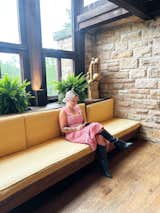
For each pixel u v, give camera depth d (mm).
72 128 2146
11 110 2033
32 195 1479
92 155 2109
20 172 1423
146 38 2719
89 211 1520
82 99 2732
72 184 1913
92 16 2791
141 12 2277
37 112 2062
